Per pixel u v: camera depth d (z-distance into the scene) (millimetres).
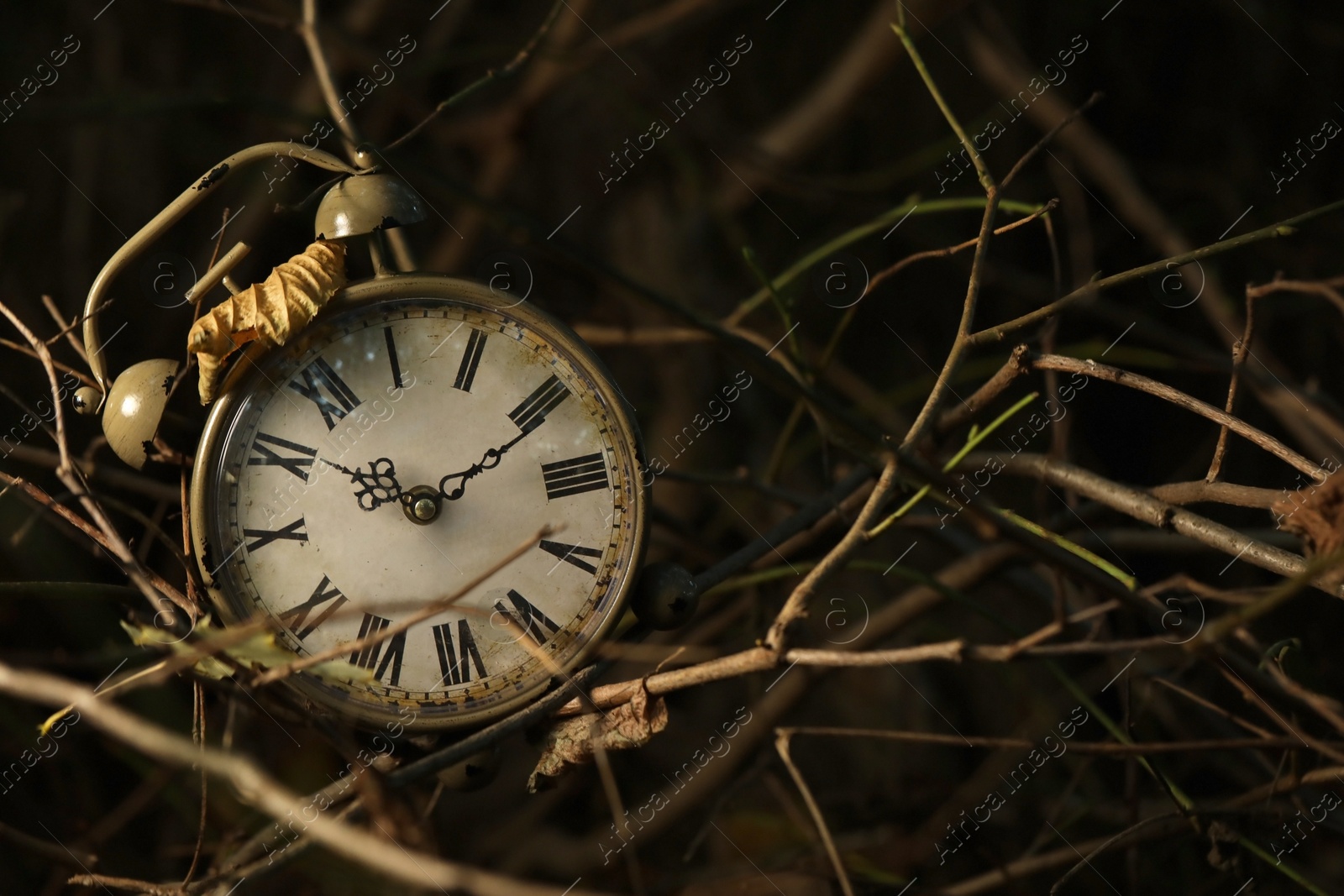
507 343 912
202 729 897
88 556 1157
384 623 902
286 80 1444
